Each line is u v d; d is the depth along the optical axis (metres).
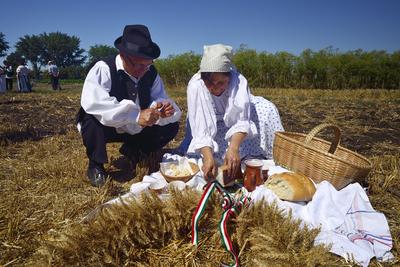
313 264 1.67
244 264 1.94
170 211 2.05
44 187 3.00
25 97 11.18
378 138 5.25
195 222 2.00
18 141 4.66
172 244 2.05
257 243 1.90
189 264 1.96
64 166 3.40
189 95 2.96
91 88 2.93
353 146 4.70
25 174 3.27
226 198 2.13
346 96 13.41
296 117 7.20
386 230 2.22
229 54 2.72
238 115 2.99
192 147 2.92
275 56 19.88
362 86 19.39
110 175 3.34
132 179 3.24
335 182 2.67
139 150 3.65
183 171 2.91
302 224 2.20
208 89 2.85
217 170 2.71
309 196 2.47
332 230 2.22
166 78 21.67
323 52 19.66
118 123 2.94
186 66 21.16
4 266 1.95
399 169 3.52
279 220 1.98
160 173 2.93
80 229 1.90
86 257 1.81
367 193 2.98
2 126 5.52
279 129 3.47
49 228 2.33
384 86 19.14
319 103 9.58
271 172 2.91
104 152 3.06
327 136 5.32
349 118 7.07
